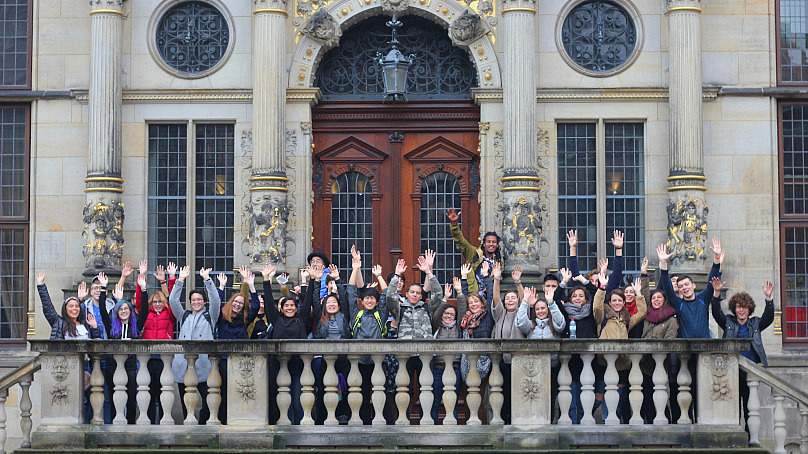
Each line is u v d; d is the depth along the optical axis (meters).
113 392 13.67
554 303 13.34
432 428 12.91
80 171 17.67
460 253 17.86
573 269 14.31
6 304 17.69
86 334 13.78
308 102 17.58
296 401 13.31
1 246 17.77
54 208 17.62
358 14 17.70
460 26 17.41
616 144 17.67
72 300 13.79
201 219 17.72
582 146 17.69
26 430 13.46
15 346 17.59
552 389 13.48
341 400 13.80
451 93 17.97
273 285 16.83
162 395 13.09
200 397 13.73
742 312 14.03
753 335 14.05
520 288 14.05
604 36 17.73
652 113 17.53
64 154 17.67
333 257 17.88
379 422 12.96
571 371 13.48
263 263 16.94
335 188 17.97
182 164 17.78
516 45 17.06
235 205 17.58
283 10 17.31
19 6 17.98
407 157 17.97
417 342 12.95
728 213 17.42
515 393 12.91
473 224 17.86
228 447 12.94
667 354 13.19
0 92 17.70
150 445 12.96
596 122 17.66
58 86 17.77
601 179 17.53
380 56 17.66
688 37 17.14
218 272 17.62
